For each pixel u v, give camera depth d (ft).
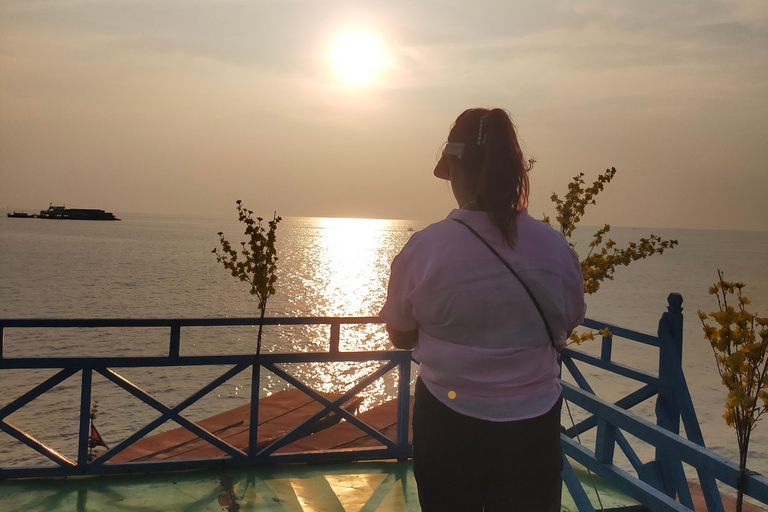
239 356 12.92
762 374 6.35
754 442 53.83
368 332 145.79
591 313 197.06
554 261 4.99
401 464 13.71
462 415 4.97
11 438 68.44
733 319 6.53
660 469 11.57
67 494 11.74
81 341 129.39
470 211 5.08
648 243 10.37
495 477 5.03
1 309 186.60
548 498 5.14
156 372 99.91
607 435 8.13
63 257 406.41
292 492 12.17
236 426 25.32
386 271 369.71
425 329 5.14
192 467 13.05
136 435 12.61
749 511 18.12
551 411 5.08
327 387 89.20
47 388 12.03
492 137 5.06
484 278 4.82
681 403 11.58
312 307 205.87
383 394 82.38
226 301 217.77
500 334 4.87
